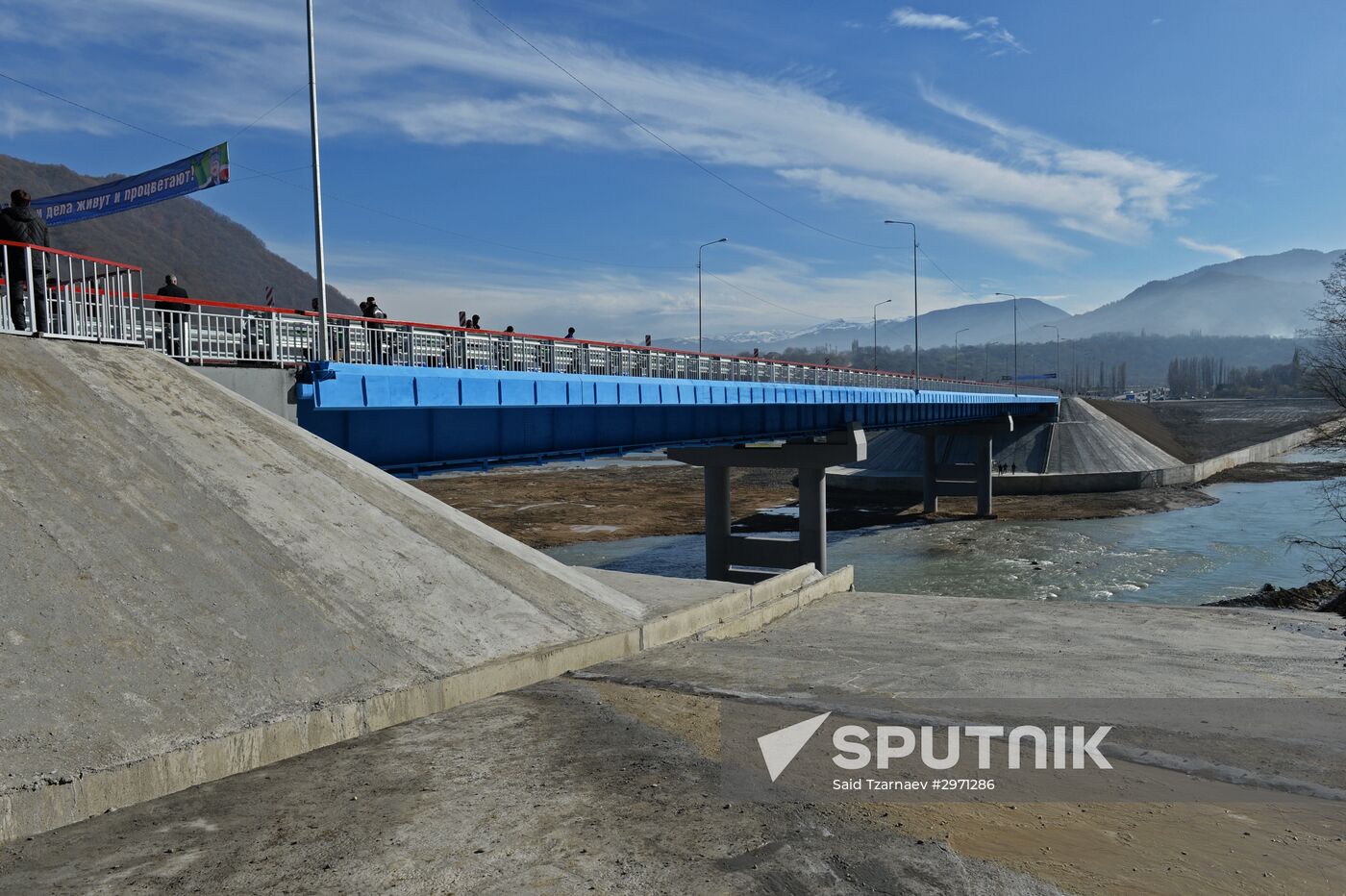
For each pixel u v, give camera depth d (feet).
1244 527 207.10
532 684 45.91
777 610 82.84
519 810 28.66
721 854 25.54
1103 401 429.79
